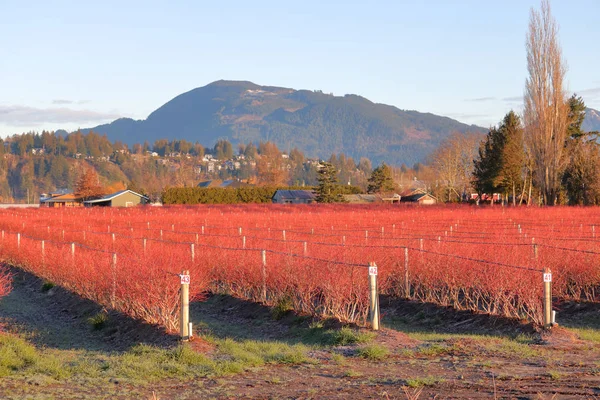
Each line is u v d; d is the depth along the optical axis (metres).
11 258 27.50
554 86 67.56
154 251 17.67
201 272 16.52
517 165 81.31
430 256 16.05
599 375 8.45
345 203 102.25
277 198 111.50
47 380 9.11
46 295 19.78
